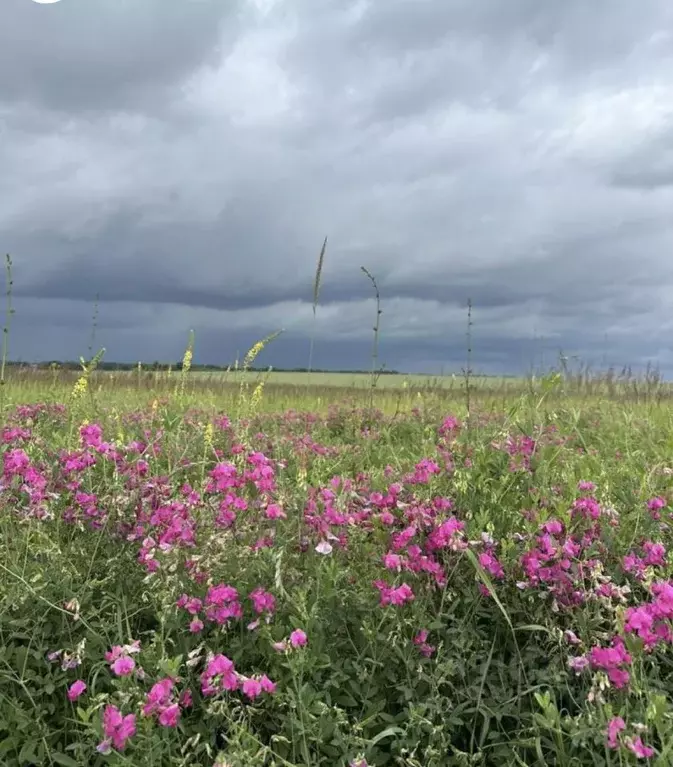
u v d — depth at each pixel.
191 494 3.14
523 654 2.64
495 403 7.51
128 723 1.91
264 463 3.27
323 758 2.06
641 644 2.09
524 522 3.22
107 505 3.18
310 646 2.39
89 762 2.17
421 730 2.23
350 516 3.20
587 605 2.50
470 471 3.56
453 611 2.78
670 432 5.45
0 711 2.26
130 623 2.74
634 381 11.27
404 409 8.45
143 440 5.00
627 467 4.64
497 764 2.22
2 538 3.12
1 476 3.24
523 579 2.75
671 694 2.31
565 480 4.03
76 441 4.63
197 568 2.63
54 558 2.85
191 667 2.25
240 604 2.56
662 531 3.35
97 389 8.42
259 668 2.43
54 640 2.62
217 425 5.71
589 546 2.92
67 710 2.35
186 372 7.21
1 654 2.37
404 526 3.09
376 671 2.51
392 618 2.54
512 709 2.38
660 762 1.82
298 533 2.95
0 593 2.73
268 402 10.62
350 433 7.41
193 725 2.20
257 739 2.08
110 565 2.95
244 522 3.05
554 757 2.23
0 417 4.43
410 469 4.67
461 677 2.45
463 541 2.85
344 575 2.88
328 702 2.27
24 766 2.16
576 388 10.83
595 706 2.09
